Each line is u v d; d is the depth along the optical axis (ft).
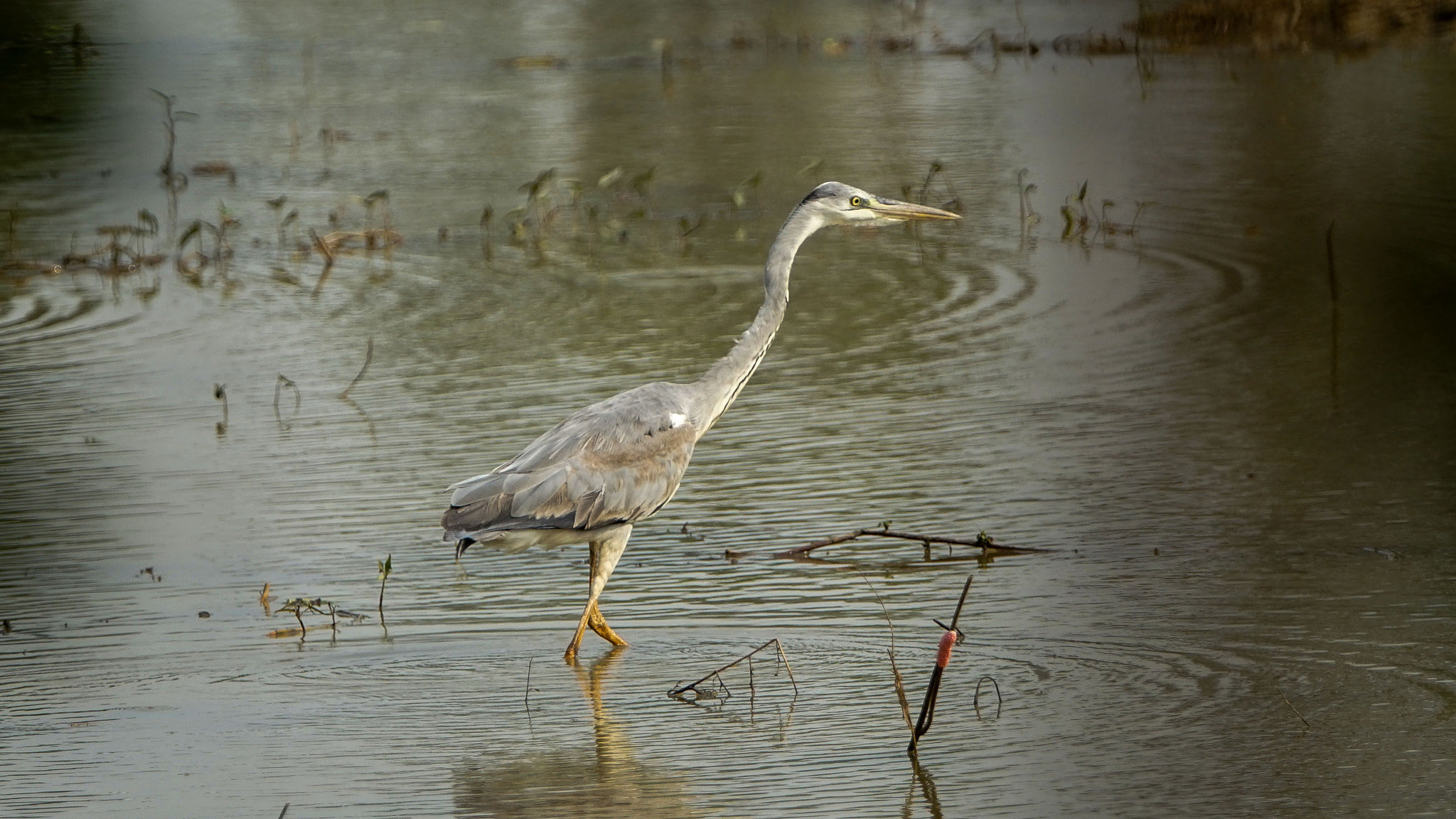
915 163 92.12
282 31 172.24
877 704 30.14
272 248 78.59
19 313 67.62
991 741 28.12
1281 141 90.99
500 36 164.96
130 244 80.28
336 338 62.28
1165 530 38.88
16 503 44.27
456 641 34.47
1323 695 29.12
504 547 33.94
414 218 84.43
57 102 127.75
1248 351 54.95
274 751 28.91
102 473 46.80
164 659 33.58
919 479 43.93
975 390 52.21
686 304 65.16
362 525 41.91
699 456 46.88
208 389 55.88
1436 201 75.20
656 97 121.90
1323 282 63.57
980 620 34.04
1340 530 38.06
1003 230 75.82
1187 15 139.44
